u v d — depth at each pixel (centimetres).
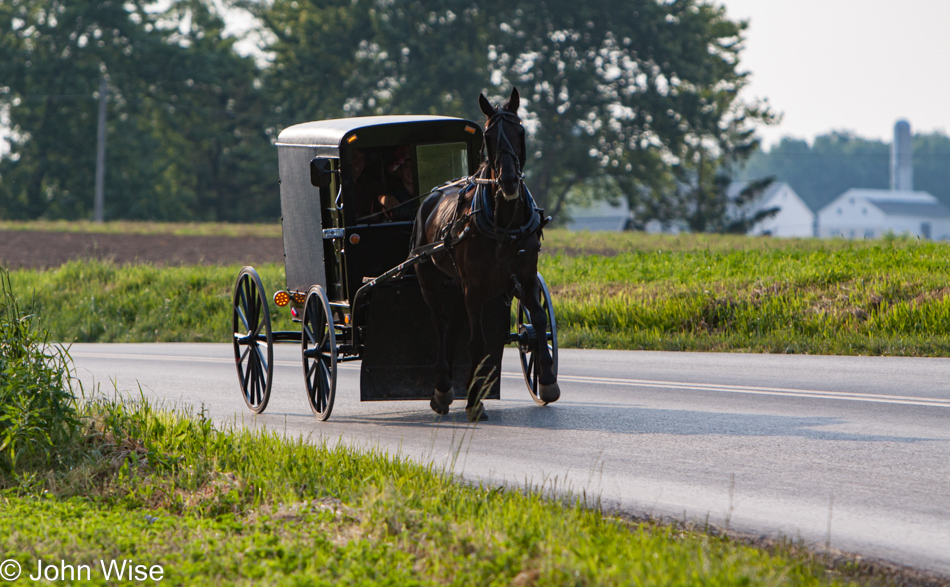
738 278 5625
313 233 3209
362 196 3138
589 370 3988
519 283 2756
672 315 5147
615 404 3123
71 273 8031
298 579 1446
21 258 10206
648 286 5938
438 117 3159
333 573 1499
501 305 2997
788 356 4141
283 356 5119
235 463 2283
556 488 2083
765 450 2378
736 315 4944
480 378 2867
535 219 2712
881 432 2530
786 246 8888
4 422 2447
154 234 13300
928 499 1928
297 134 3359
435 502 1836
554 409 3067
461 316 2998
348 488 1998
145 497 2072
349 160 3002
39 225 14825
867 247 7294
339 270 3086
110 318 7044
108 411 2720
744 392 3247
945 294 4562
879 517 1825
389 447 2566
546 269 7081
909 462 2212
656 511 1902
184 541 1716
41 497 2119
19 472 2336
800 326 4703
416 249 2895
